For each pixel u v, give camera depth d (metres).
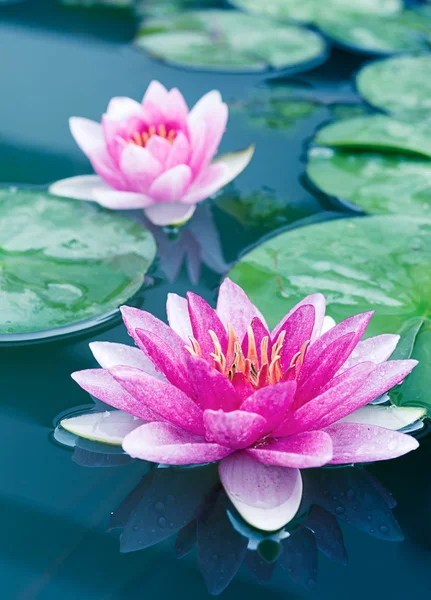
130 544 0.90
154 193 1.06
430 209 1.07
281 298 0.99
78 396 0.95
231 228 1.07
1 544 0.90
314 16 1.53
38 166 1.12
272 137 1.16
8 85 1.22
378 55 1.37
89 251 1.03
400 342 0.96
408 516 0.90
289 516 0.89
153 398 0.90
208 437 0.90
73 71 1.25
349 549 0.89
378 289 0.99
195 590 0.88
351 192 1.09
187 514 0.90
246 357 0.93
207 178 1.08
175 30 1.43
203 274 1.03
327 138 1.14
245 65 1.28
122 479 0.92
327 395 0.89
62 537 0.90
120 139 1.05
